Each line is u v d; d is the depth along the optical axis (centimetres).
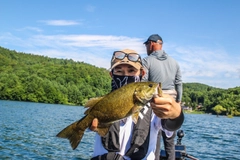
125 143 323
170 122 286
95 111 272
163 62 603
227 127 3700
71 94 9838
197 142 1919
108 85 11669
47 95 9219
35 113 4388
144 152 320
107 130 272
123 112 260
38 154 1315
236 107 10325
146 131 322
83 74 11575
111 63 351
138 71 343
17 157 1242
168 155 580
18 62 13338
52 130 2281
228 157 1401
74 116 4175
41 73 11019
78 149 1470
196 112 11394
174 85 628
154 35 654
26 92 8956
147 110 325
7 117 3381
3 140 1661
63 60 18062
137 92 252
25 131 2138
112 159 319
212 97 11750
